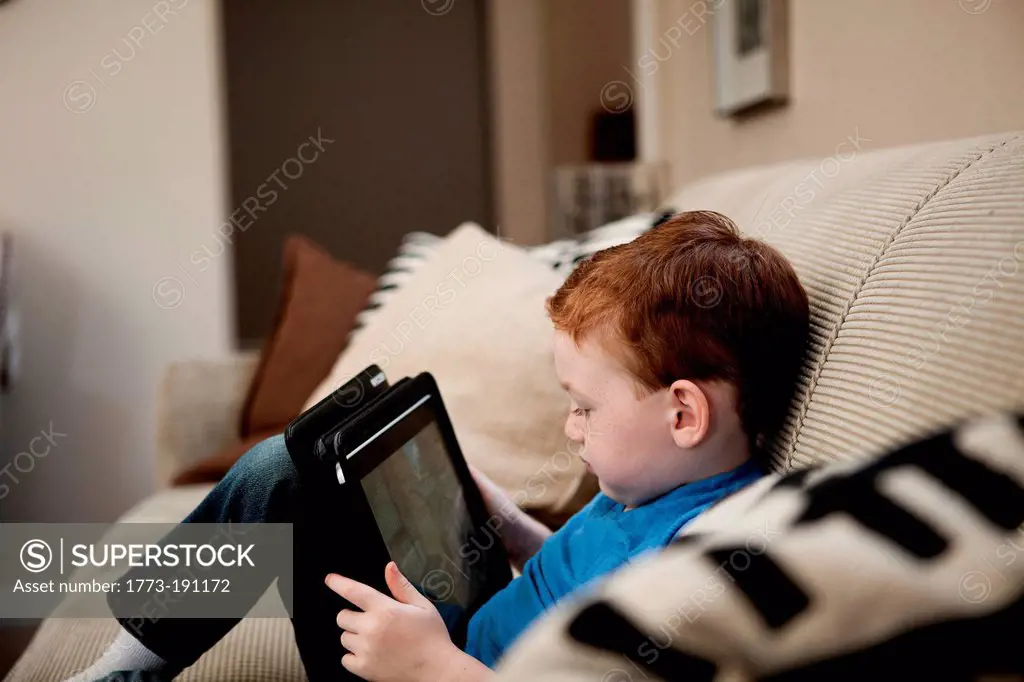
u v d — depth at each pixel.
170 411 1.83
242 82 4.12
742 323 0.72
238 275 4.15
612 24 4.30
